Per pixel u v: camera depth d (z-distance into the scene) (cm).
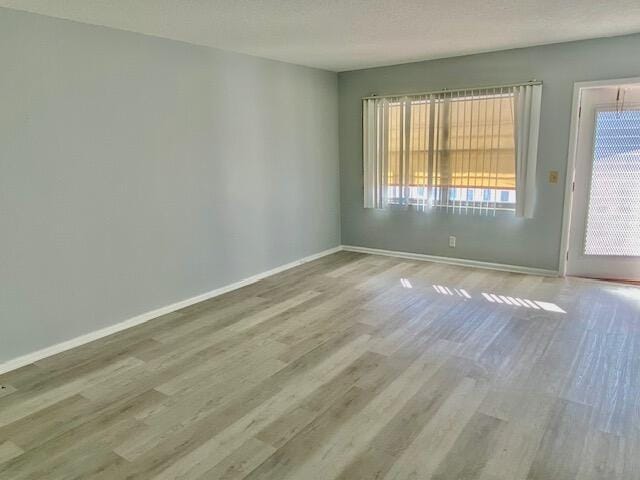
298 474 209
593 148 459
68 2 281
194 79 416
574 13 336
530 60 466
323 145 591
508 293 444
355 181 616
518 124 479
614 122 447
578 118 455
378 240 612
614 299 420
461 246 546
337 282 494
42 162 317
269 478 207
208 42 407
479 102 500
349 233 638
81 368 314
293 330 370
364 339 349
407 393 274
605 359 309
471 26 368
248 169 484
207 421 251
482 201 520
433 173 545
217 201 453
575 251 486
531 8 320
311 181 578
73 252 341
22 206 309
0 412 263
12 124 299
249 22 339
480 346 333
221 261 465
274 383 289
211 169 443
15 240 308
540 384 280
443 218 552
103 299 364
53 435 242
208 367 312
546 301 419
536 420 245
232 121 459
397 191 577
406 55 490
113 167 360
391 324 376
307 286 482
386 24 354
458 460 215
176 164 409
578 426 238
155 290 404
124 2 283
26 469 217
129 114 366
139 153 377
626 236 463
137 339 360
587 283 468
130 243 379
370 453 222
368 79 576
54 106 319
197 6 296
